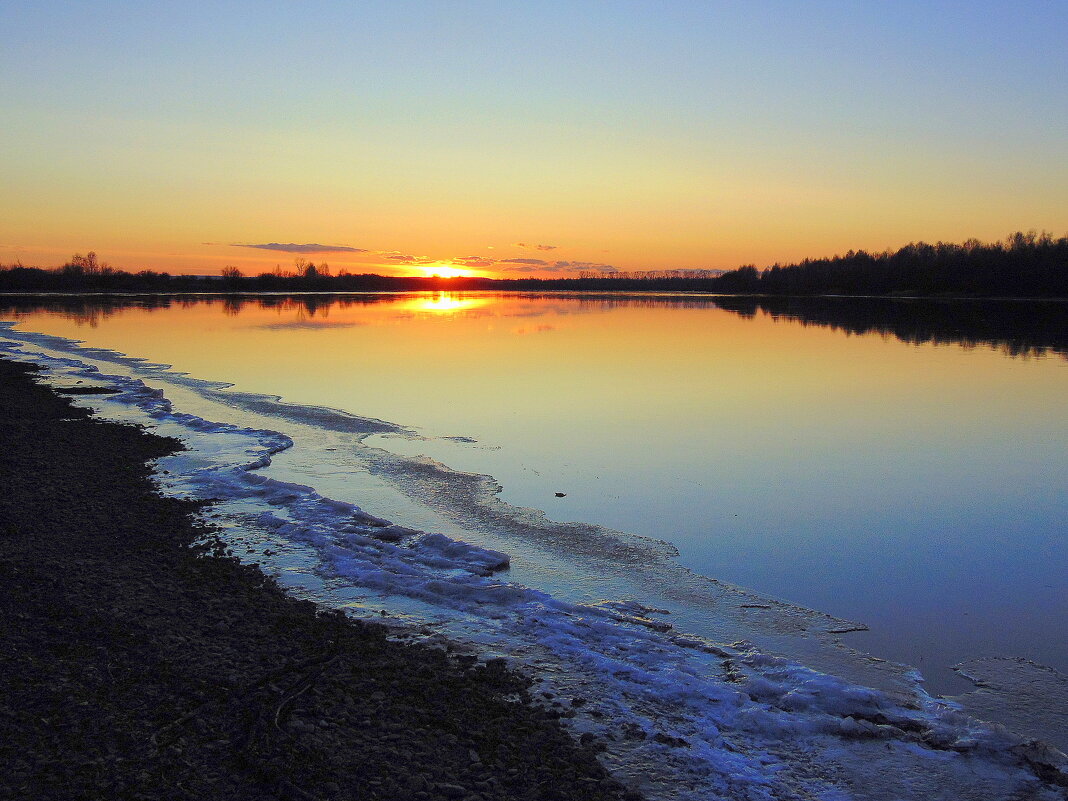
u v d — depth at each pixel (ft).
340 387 73.36
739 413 61.16
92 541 29.43
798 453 48.24
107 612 22.99
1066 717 19.88
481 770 16.24
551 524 34.14
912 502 38.58
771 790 16.33
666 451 48.52
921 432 54.49
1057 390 72.90
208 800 14.96
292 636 22.18
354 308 239.30
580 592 27.09
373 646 21.77
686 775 16.61
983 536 33.76
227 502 35.42
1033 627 25.20
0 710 17.54
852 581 28.86
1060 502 38.52
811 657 22.90
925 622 25.50
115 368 86.74
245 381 77.15
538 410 61.72
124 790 15.08
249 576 26.78
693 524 34.96
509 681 20.18
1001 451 48.88
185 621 22.80
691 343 119.65
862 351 107.55
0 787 14.90
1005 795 16.46
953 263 332.60
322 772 15.84
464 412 60.64
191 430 51.49
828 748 18.02
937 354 103.60
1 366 85.15
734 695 19.85
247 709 18.11
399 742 17.07
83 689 18.67
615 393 70.49
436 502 36.81
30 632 21.50
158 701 18.31
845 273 387.34
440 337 130.41
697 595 27.14
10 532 29.81
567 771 16.31
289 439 48.80
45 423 52.75
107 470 40.22
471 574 27.76
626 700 19.63
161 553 28.55
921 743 18.29
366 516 33.40
